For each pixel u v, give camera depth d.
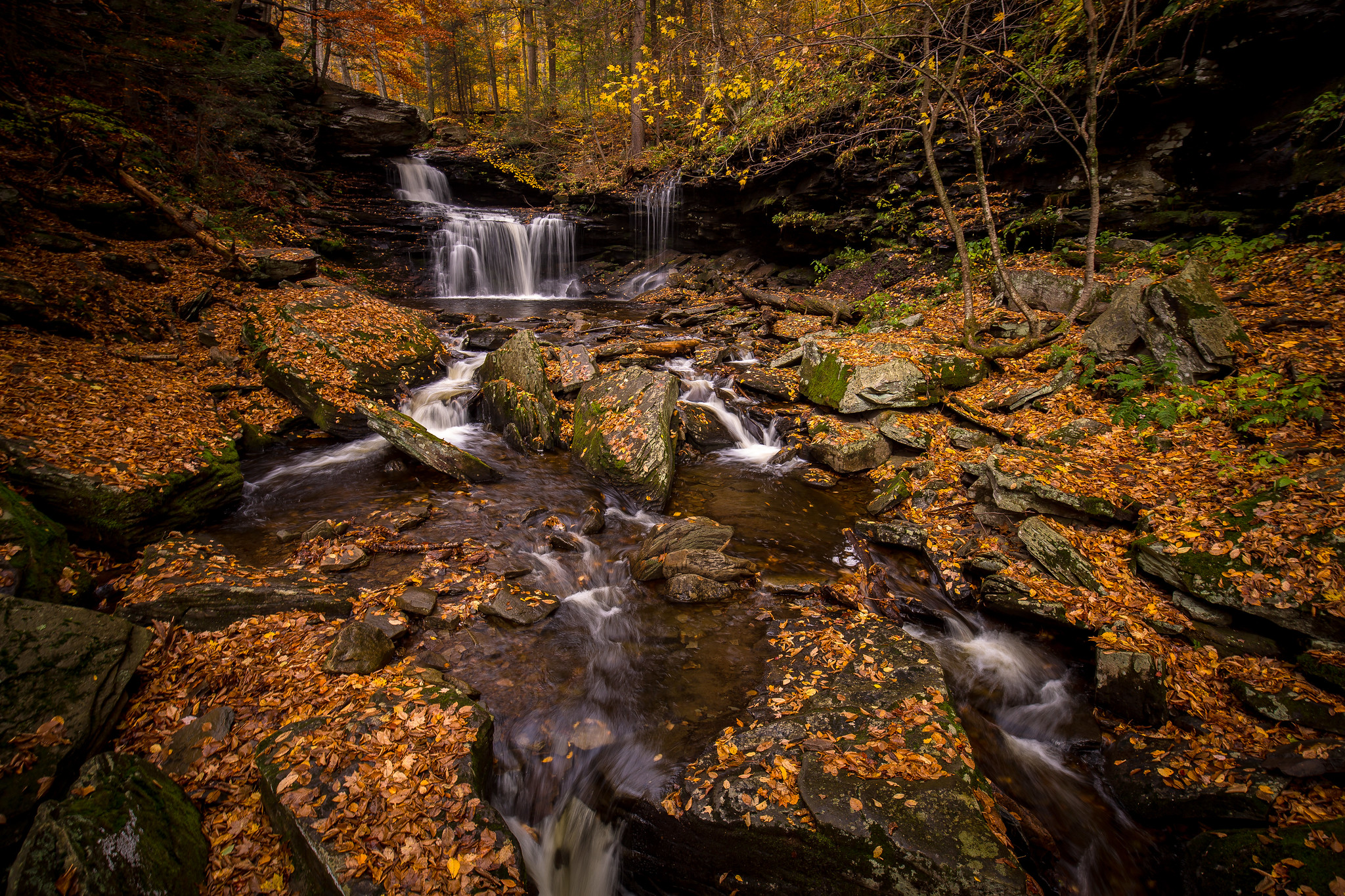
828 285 16.84
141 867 2.77
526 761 3.97
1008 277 10.77
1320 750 3.39
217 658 4.37
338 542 6.14
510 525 6.87
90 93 15.59
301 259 13.34
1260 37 9.30
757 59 10.01
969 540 6.16
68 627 3.77
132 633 4.05
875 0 13.68
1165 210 11.16
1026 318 10.01
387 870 2.93
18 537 4.44
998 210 13.47
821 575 6.06
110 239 12.06
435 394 10.12
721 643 5.10
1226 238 10.05
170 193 14.05
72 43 14.73
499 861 3.03
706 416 10.04
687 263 22.75
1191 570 4.82
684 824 3.45
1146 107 11.04
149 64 15.14
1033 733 4.27
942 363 9.62
